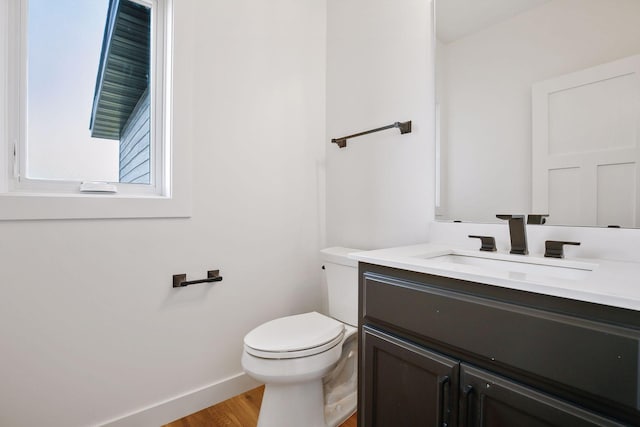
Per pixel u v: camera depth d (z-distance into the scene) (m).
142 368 1.36
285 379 1.16
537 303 0.67
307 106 1.93
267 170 1.75
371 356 1.01
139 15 1.46
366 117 1.77
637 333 0.55
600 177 1.01
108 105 1.39
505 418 0.71
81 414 1.23
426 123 1.50
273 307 1.78
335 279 1.64
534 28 1.16
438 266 0.83
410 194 1.56
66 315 1.20
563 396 0.63
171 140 1.42
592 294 0.58
